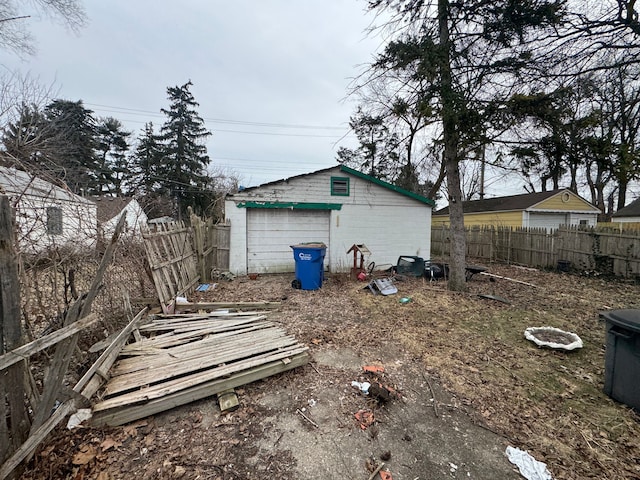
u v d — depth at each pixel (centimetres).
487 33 523
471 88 550
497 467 189
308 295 618
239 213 827
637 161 441
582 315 491
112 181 2644
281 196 853
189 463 187
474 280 785
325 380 288
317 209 888
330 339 389
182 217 2614
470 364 326
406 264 881
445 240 1405
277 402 252
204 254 733
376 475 183
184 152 2670
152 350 313
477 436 217
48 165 401
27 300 239
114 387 240
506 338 398
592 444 209
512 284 732
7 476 159
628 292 648
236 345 328
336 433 217
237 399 247
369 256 931
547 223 1677
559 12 455
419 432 220
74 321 205
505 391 274
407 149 1146
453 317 482
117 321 383
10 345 157
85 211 366
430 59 512
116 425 214
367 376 297
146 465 184
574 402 258
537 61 510
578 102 499
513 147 537
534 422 232
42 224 281
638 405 241
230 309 506
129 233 425
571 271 892
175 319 424
